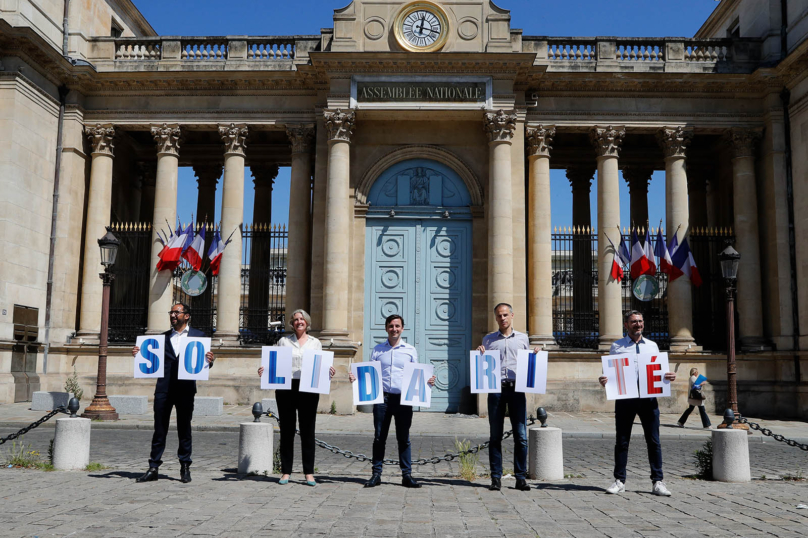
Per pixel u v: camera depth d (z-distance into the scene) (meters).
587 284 30.75
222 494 10.01
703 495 10.59
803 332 28.11
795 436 21.19
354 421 24.34
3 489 10.22
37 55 28.12
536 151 30.38
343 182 28.69
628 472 13.48
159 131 30.75
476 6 29.56
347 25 29.50
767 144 30.08
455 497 10.16
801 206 28.55
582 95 30.47
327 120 28.78
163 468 13.00
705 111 30.42
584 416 26.72
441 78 28.86
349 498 9.91
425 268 30.02
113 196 33.91
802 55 27.55
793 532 8.03
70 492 10.00
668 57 30.81
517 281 28.80
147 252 31.28
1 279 26.23
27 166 27.91
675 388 28.67
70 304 29.77
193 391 11.23
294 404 11.13
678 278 29.64
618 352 10.86
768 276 29.83
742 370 29.17
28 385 27.30
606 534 7.84
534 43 30.91
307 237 30.50
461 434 20.69
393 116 29.67
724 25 36.06
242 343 30.45
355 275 29.72
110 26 34.06
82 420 12.56
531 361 10.80
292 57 31.27
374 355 11.42
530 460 12.17
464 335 29.59
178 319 11.16
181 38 31.19
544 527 8.16
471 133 30.30
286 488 10.66
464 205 30.27
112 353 29.38
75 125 30.31
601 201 30.20
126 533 7.53
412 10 29.50
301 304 29.81
